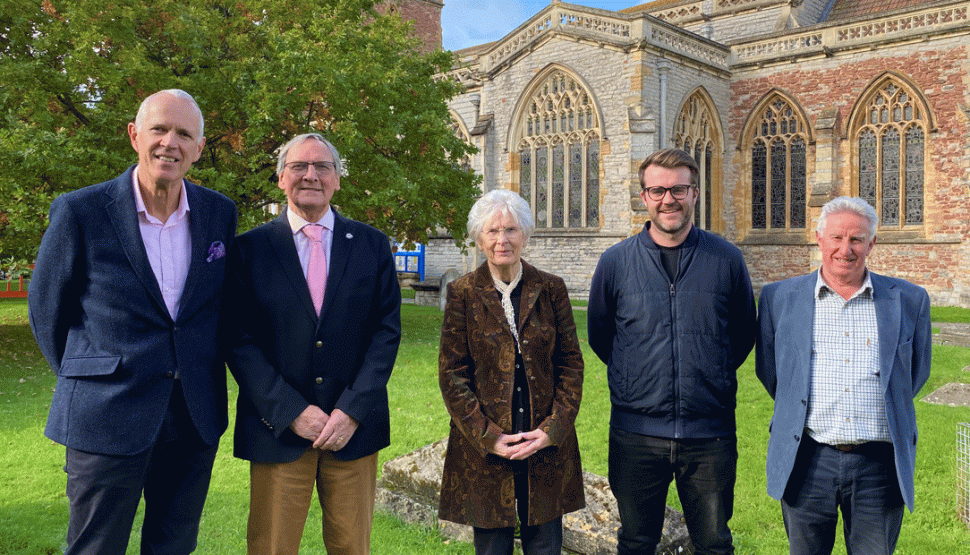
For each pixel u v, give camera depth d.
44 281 2.69
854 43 21.62
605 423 6.92
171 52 11.94
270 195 10.96
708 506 3.12
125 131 10.73
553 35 22.80
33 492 4.84
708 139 23.77
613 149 21.47
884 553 2.81
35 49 10.29
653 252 3.23
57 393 2.74
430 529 4.25
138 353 2.71
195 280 2.88
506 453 2.85
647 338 3.17
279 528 2.92
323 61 11.33
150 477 2.89
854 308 2.93
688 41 22.61
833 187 22.25
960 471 4.50
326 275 3.12
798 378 2.96
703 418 3.11
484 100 25.11
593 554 3.73
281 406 2.86
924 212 20.77
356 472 3.05
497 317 3.00
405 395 8.02
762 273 23.67
